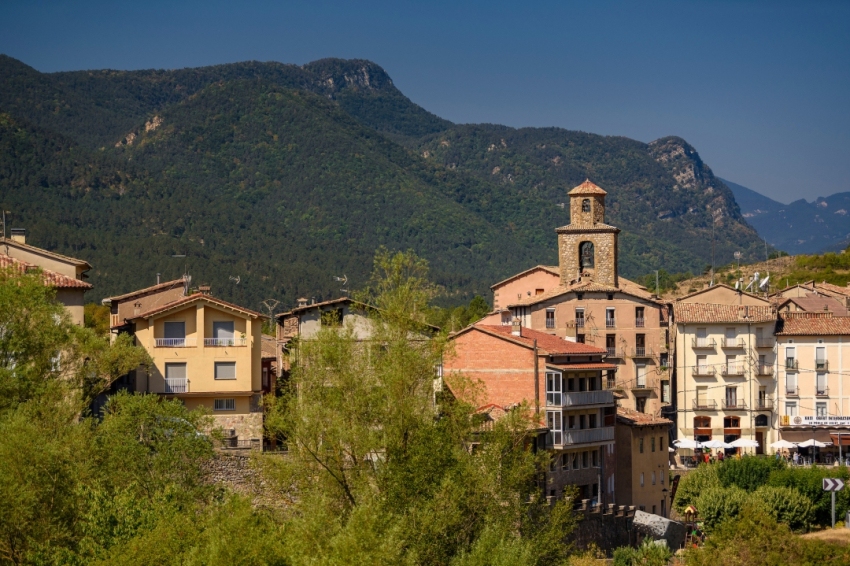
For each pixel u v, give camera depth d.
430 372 73.56
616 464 105.25
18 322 78.38
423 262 78.94
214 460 79.00
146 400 77.56
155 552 59.78
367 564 59.75
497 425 75.06
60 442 70.25
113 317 110.88
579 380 101.31
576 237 152.38
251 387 93.75
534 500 75.38
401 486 69.00
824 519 112.38
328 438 70.25
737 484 115.69
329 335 74.50
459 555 67.75
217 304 93.75
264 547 59.78
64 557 60.94
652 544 89.12
